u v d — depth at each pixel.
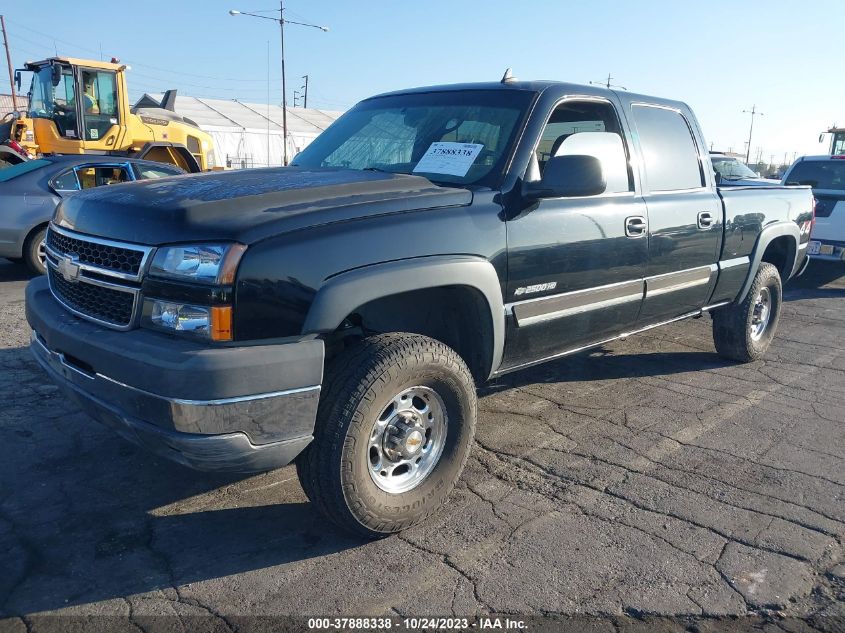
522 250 3.45
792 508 3.45
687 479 3.75
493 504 3.45
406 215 3.04
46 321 3.03
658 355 6.17
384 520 3.02
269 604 2.65
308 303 2.66
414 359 2.95
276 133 48.41
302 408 2.68
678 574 2.89
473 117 3.87
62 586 2.72
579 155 3.39
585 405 4.84
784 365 5.95
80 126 14.05
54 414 4.32
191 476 3.63
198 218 2.65
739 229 5.14
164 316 2.62
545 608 2.66
